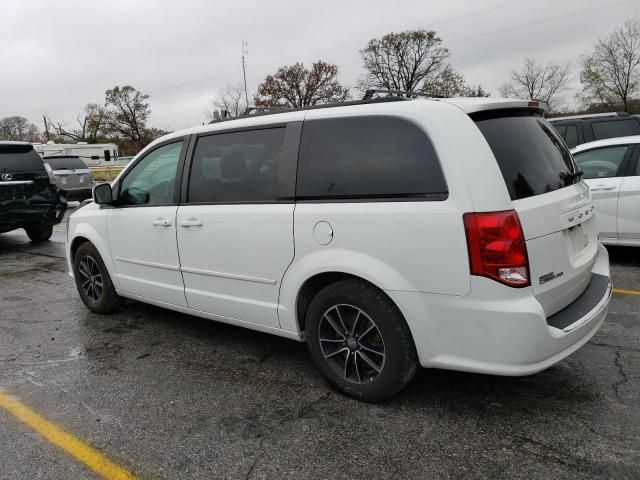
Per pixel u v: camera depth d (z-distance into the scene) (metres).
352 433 2.86
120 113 79.19
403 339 2.91
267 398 3.31
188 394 3.40
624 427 2.80
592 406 3.02
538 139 3.10
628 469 2.46
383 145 2.94
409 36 52.09
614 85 44.88
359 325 3.13
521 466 2.52
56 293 6.07
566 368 3.50
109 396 3.42
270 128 3.47
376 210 2.89
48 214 9.23
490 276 2.58
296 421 3.01
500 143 2.81
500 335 2.61
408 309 2.83
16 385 3.62
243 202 3.54
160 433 2.95
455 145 2.69
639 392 3.16
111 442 2.88
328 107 3.26
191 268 3.95
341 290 3.08
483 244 2.58
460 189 2.64
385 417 3.01
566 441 2.70
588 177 6.41
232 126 3.70
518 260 2.59
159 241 4.16
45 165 9.27
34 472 2.63
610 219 6.16
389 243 2.84
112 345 4.33
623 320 4.34
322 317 3.22
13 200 8.65
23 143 8.97
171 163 4.11
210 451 2.76
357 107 3.11
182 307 4.20
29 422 3.12
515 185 2.73
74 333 4.66
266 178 3.44
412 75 53.94
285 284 3.35
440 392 3.26
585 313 2.91
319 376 3.60
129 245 4.49
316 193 3.16
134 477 2.58
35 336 4.62
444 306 2.73
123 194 4.57
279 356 3.97
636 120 8.74
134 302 5.55
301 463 2.62
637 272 5.81
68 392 3.49
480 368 2.71
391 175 2.88
